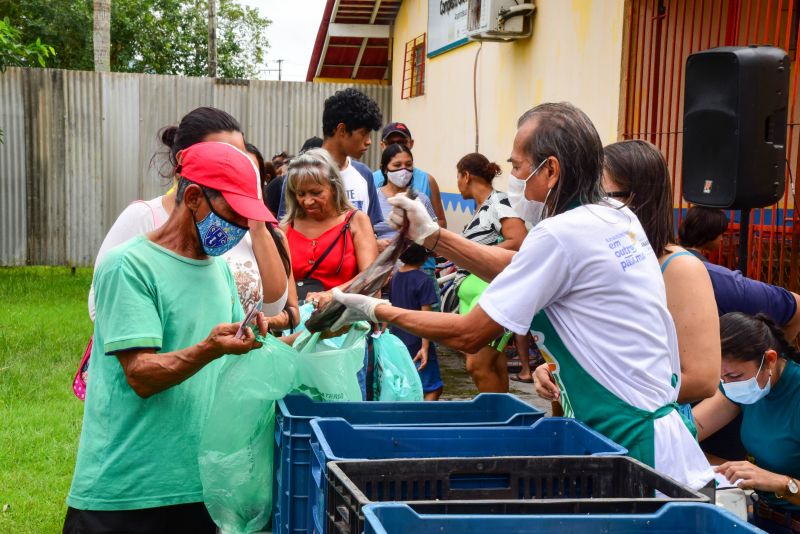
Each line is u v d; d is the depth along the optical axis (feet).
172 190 10.75
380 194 23.59
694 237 15.23
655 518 5.96
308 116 48.55
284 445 8.52
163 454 8.73
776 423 11.53
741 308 13.44
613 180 9.61
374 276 9.14
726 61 14.44
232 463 8.86
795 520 11.35
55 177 45.47
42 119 45.03
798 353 11.39
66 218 45.73
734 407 12.64
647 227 9.56
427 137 42.55
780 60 14.33
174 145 10.49
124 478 8.63
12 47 40.98
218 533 9.30
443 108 39.65
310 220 14.19
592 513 6.07
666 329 8.49
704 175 15.07
